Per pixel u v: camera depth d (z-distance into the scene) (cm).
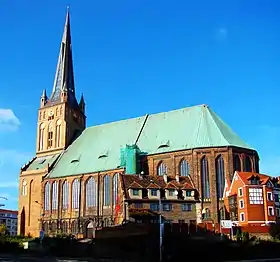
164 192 10181
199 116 11569
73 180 12038
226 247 7331
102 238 8331
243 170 10675
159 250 6881
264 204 9925
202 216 10181
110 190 11244
